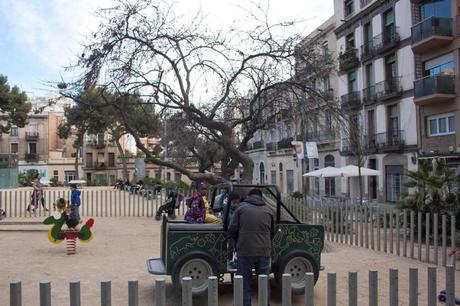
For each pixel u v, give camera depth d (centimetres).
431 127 3008
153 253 1180
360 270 961
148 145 5259
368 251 1201
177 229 712
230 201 729
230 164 1501
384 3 3381
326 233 1427
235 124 1413
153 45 1288
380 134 3441
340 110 1329
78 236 1173
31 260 1087
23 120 5672
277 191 748
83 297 750
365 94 3581
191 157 2767
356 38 3741
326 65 1438
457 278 889
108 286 398
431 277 471
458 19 2780
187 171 1366
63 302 719
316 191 4281
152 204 2280
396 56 3291
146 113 1530
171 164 1360
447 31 2825
